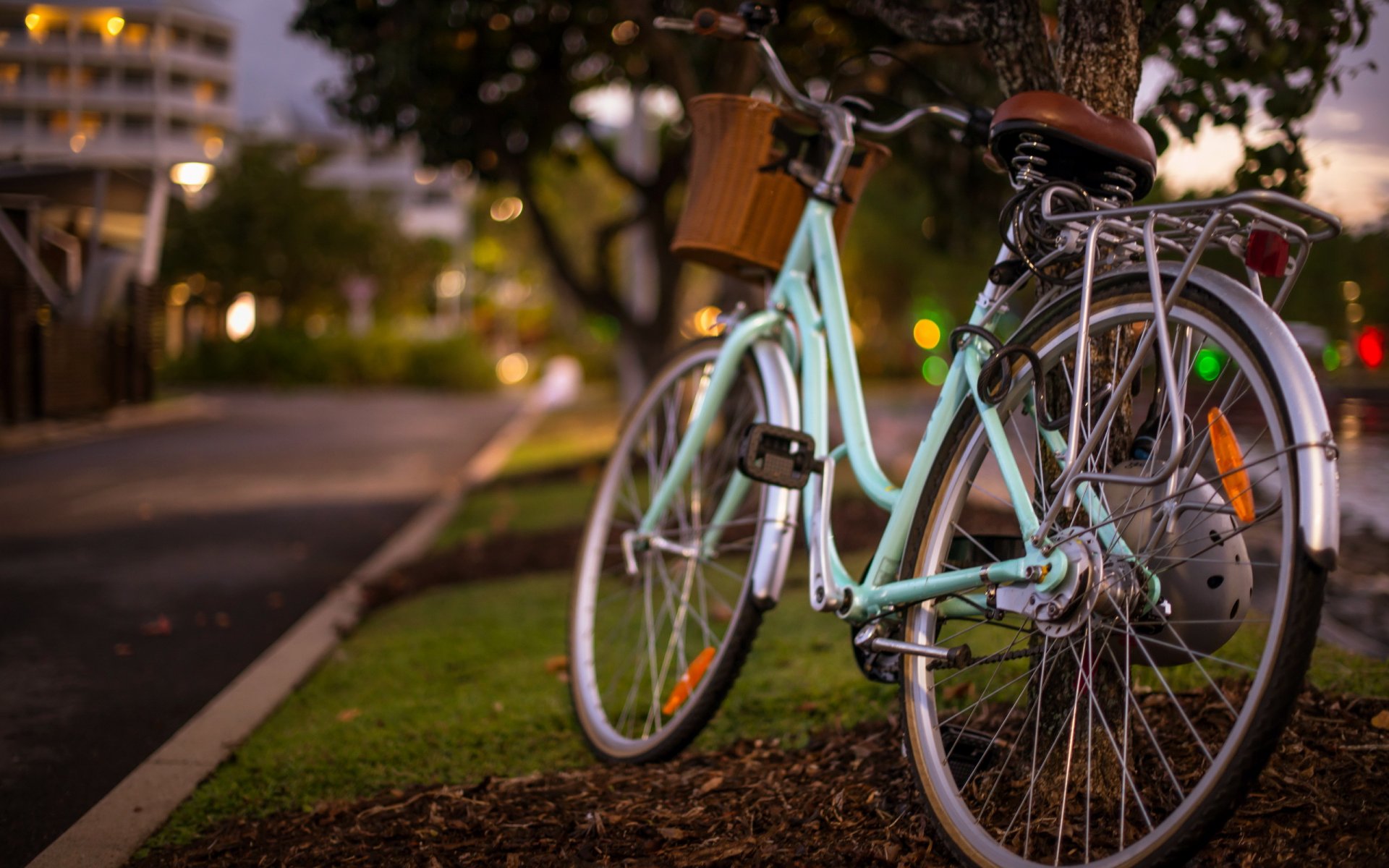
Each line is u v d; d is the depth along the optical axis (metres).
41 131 22.59
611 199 47.56
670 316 10.91
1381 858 1.99
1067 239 2.09
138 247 21.41
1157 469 2.11
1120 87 2.58
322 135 59.50
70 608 5.92
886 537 2.50
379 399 30.05
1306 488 1.67
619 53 9.20
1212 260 3.73
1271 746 1.67
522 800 2.83
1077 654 2.18
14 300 15.45
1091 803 2.38
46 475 11.90
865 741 3.03
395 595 6.32
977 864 2.09
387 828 2.70
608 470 3.63
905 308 37.25
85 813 3.17
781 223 3.12
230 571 6.97
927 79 3.08
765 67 3.08
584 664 3.45
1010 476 2.19
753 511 3.29
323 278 38.97
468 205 58.47
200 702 4.29
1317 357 5.39
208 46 34.41
